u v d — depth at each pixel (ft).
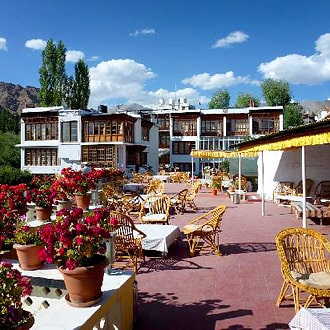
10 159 151.43
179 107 208.23
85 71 172.04
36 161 130.93
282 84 221.05
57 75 163.32
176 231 28.30
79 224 12.23
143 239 25.22
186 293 19.01
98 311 11.70
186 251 27.27
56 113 126.41
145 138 145.18
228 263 24.13
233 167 94.43
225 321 15.71
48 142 128.47
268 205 54.49
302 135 29.01
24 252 15.19
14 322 8.70
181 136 163.53
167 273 22.30
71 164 123.54
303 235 17.80
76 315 11.25
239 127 159.33
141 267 23.52
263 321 15.64
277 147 36.06
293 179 56.65
